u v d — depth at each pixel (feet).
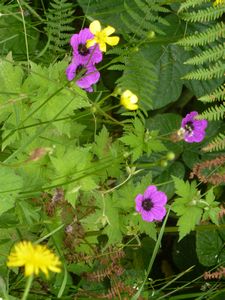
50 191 1.30
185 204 1.36
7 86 1.26
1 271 1.33
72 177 1.25
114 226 1.34
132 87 1.51
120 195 1.36
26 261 0.70
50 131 1.33
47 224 1.34
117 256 1.43
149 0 1.53
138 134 1.37
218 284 1.59
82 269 1.44
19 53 1.65
